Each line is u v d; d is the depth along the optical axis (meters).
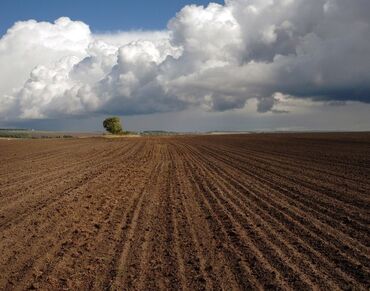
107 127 129.50
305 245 10.27
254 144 60.22
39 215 13.22
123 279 8.12
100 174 24.02
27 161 32.12
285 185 19.61
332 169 25.75
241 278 8.17
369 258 9.31
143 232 11.48
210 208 14.63
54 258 9.27
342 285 7.81
